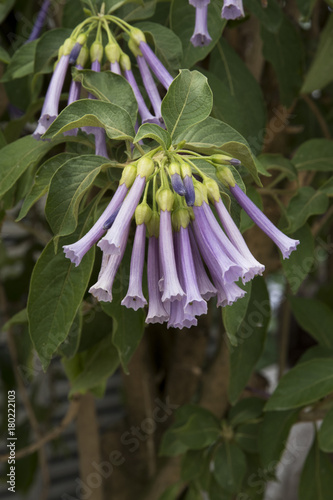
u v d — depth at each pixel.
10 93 0.80
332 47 0.79
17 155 0.66
